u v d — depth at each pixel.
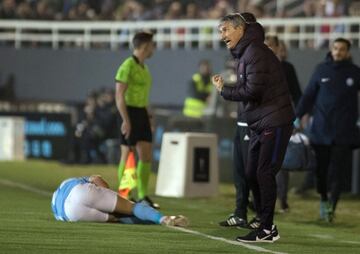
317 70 39.88
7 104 87.88
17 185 53.97
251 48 30.36
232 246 29.67
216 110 64.56
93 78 82.50
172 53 78.38
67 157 78.31
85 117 74.50
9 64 85.31
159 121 64.88
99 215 34.00
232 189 55.72
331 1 74.31
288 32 73.19
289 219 41.03
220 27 30.66
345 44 39.72
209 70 70.81
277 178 43.62
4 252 27.17
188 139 50.34
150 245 29.23
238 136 35.41
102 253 27.44
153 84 79.19
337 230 37.28
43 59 84.38
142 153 42.72
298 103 40.59
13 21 84.75
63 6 91.06
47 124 80.56
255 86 30.14
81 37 84.06
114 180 59.97
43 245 28.64
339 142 39.72
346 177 55.56
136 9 84.94
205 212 42.44
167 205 45.53
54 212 34.94
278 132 30.42
